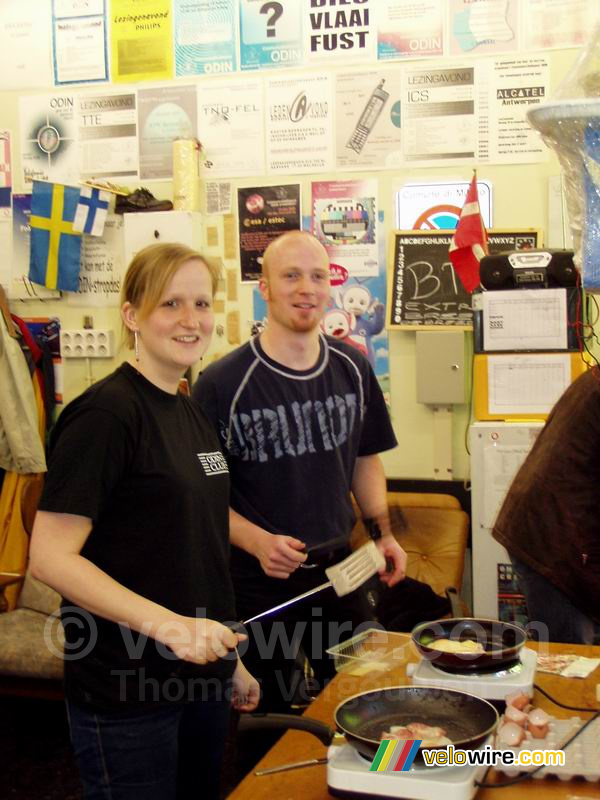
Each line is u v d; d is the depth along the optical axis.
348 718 1.44
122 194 4.03
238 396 2.39
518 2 3.68
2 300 4.04
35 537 1.63
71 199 4.07
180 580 1.72
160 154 4.06
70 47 4.12
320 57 3.87
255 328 4.00
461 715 1.46
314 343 2.46
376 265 3.88
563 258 3.13
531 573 2.55
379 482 2.68
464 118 3.76
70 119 4.14
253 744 2.08
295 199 3.94
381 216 3.87
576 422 2.48
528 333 3.18
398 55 3.80
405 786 1.30
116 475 1.65
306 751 1.56
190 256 1.77
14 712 3.68
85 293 4.16
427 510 3.68
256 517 2.39
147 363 1.78
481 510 3.22
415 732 1.38
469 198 3.47
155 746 1.72
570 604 2.50
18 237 4.22
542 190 3.71
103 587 1.59
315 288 2.37
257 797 1.39
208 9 3.96
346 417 2.48
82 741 1.72
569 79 1.97
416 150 3.81
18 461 3.97
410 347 3.87
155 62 4.04
